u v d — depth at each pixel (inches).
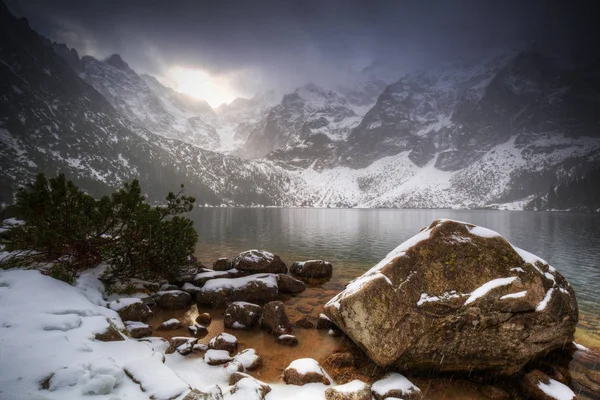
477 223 3395.7
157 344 348.2
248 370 319.0
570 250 1386.6
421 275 339.0
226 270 681.0
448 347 322.0
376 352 308.2
